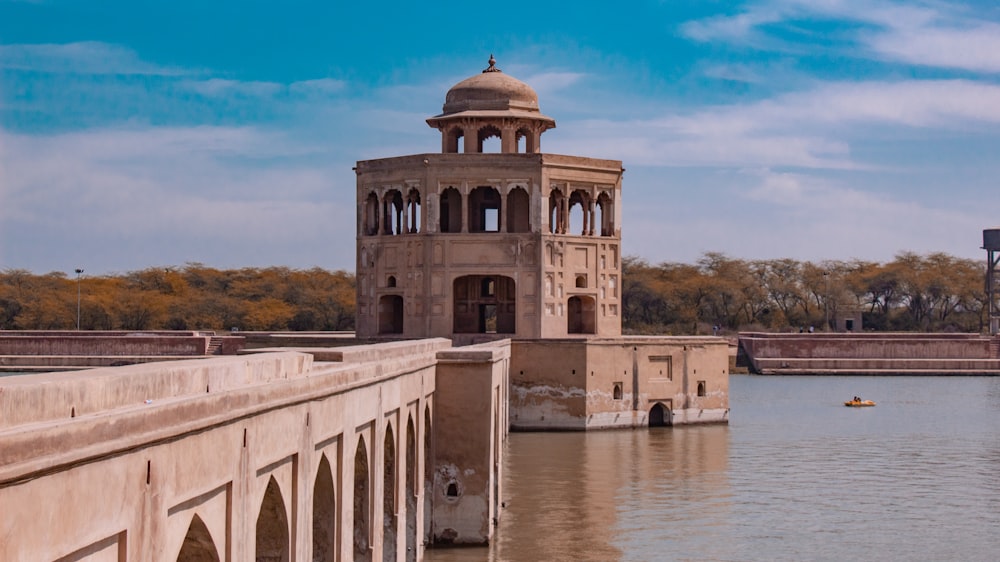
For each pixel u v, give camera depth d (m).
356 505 19.92
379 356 21.45
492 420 26.83
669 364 51.69
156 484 10.87
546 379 48.97
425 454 26.45
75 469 9.35
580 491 34.56
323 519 17.52
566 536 28.38
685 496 33.94
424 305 50.91
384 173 52.34
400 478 22.53
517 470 38.47
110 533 9.96
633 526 29.69
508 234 50.56
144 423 10.45
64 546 9.20
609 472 38.09
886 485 36.16
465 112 53.00
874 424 53.25
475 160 50.62
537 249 50.53
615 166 53.19
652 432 49.19
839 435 48.88
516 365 48.97
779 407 61.88
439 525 26.80
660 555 26.69
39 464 8.70
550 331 50.72
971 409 61.09
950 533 29.39
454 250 50.75
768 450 43.88
